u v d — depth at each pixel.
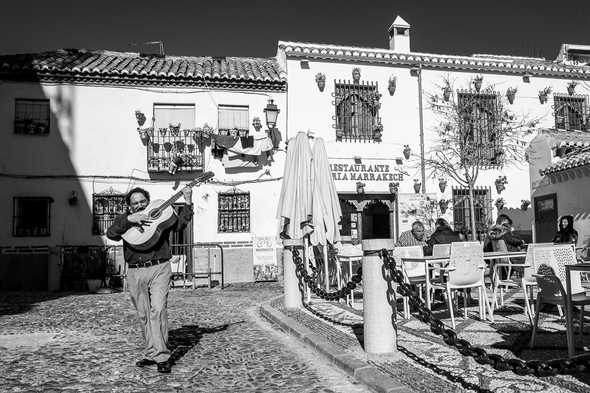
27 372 5.62
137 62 18.61
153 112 17.48
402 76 19.16
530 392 4.29
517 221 19.19
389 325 5.76
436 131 19.11
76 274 15.73
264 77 18.02
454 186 18.94
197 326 8.48
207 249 17.19
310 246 10.91
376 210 19.02
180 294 13.88
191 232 17.23
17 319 9.49
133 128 17.30
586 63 22.30
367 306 5.83
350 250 10.81
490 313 7.52
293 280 9.48
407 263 9.08
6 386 5.09
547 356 5.43
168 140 17.38
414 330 7.14
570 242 11.70
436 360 5.43
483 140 19.42
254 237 17.48
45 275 15.93
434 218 18.45
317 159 9.87
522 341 6.16
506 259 11.38
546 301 5.73
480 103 19.70
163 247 5.68
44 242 16.42
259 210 17.67
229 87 17.92
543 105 20.20
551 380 4.59
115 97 17.28
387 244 5.76
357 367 5.23
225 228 17.50
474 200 19.03
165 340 5.67
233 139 17.39
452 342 4.61
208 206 17.39
